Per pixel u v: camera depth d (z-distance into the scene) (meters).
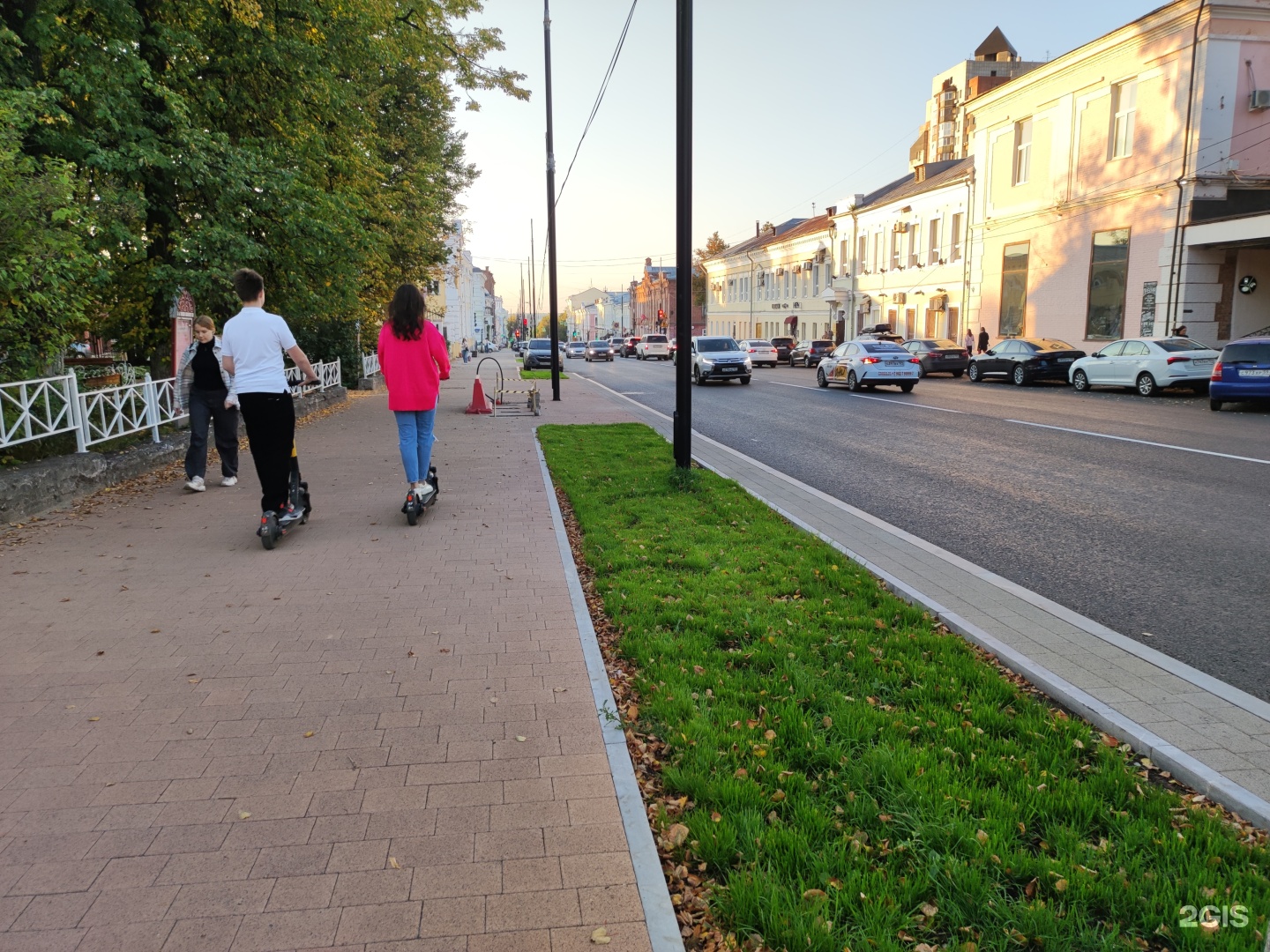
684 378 9.36
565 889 2.64
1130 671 4.34
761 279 65.94
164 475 9.80
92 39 12.09
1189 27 24.11
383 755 3.46
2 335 8.77
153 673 4.25
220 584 5.71
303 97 14.84
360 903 2.57
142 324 15.17
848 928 2.47
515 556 6.43
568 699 3.97
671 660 4.41
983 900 2.56
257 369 6.54
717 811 3.06
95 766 3.35
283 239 14.30
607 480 9.83
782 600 5.42
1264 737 3.59
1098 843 2.88
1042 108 30.84
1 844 2.85
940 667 4.30
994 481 10.02
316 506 8.27
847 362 25.00
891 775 3.24
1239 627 5.13
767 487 9.90
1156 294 25.67
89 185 11.63
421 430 7.61
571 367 49.28
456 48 21.12
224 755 3.44
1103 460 11.19
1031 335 31.95
